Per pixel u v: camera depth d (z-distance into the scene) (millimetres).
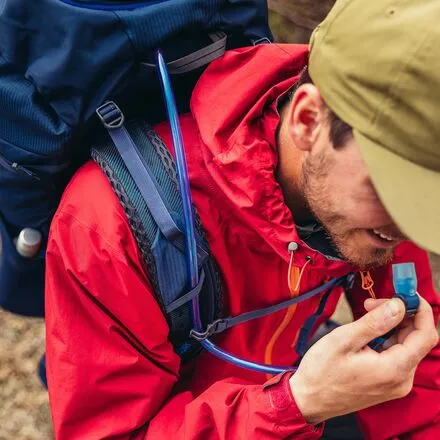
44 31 883
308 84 818
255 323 1078
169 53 918
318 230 959
